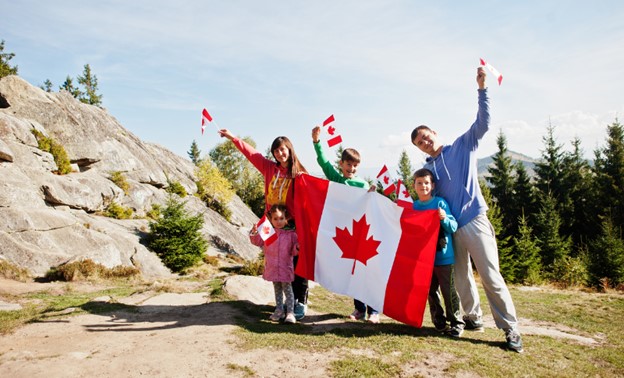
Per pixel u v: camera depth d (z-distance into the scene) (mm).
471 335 4879
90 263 11023
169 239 15750
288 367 3537
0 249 10508
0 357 3588
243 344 4086
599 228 32406
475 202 4578
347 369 3486
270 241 5340
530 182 39000
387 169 5320
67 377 3195
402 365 3637
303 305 5625
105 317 5176
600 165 35656
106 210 18750
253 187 51281
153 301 6168
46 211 13133
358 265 5180
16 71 38812
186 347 3963
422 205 4941
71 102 21875
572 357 4402
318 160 5949
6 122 15695
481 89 4445
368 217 5234
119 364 3496
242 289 6859
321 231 5418
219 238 22766
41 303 6191
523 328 6352
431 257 4664
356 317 5668
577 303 10453
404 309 4785
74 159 19594
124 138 25438
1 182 12828
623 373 4043
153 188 24312
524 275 18219
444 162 4832
